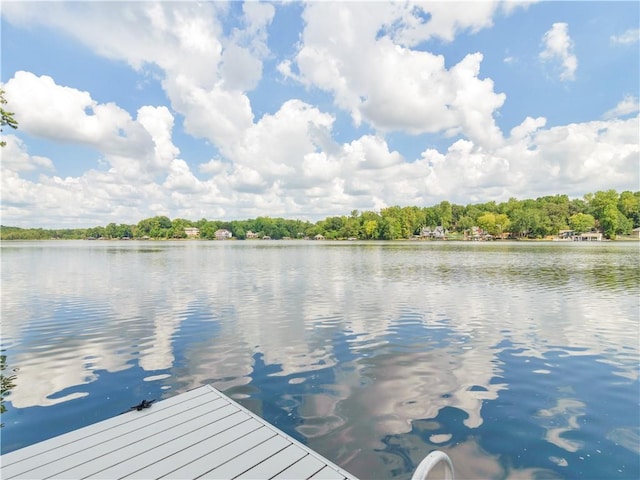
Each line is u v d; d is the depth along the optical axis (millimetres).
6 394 6035
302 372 6953
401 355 7930
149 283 20047
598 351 8172
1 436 4746
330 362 7508
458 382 6465
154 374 6891
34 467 3531
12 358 7848
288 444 4012
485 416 5227
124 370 7098
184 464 3609
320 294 16109
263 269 28016
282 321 11094
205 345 8695
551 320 11141
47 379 6660
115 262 35875
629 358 7703
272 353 8086
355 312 12352
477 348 8406
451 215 146000
